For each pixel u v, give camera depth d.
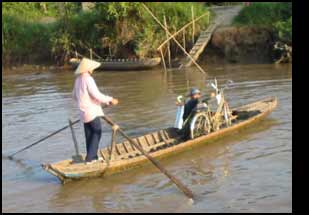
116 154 10.70
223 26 30.47
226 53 29.02
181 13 30.27
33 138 13.06
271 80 20.92
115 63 28.58
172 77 24.45
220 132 11.77
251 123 12.84
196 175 9.63
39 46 34.00
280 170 9.62
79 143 12.38
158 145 11.18
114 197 8.75
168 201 8.46
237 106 15.74
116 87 22.08
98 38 31.72
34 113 16.48
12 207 8.53
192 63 28.56
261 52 28.56
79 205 8.48
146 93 19.66
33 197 8.95
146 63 27.95
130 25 30.72
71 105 17.64
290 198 8.30
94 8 32.19
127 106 16.78
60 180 9.48
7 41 33.78
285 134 12.03
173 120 14.22
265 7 30.88
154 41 29.72
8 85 24.73
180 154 10.96
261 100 16.11
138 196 8.74
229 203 8.24
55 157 11.34
